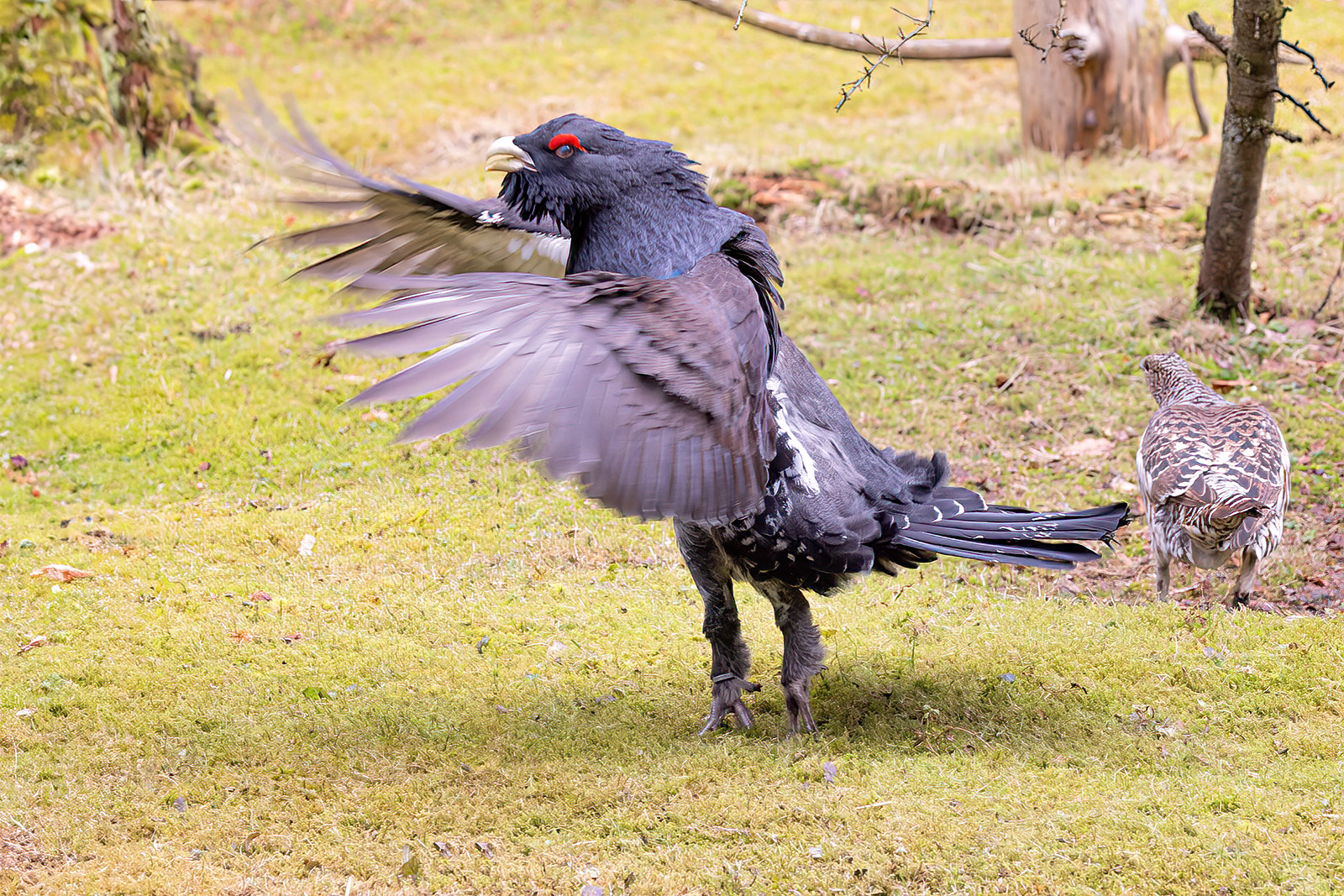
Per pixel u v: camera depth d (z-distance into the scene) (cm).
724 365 658
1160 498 1013
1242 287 1530
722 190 1955
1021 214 1867
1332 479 1237
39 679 934
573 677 977
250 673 965
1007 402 1446
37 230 1841
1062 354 1522
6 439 1416
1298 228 1761
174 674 955
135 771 821
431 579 1140
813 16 2950
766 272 801
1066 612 1065
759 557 804
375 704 922
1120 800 770
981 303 1655
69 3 1997
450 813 776
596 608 1088
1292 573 1118
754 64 2794
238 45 3009
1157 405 1405
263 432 1429
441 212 849
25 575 1115
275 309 1675
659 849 737
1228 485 969
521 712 917
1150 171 1958
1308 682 922
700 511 647
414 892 699
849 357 1546
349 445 1411
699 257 797
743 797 789
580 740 875
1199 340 1507
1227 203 1484
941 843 728
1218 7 2039
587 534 1222
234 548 1198
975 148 2164
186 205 1984
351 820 771
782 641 1040
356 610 1077
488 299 611
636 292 650
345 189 817
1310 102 2075
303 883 704
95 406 1477
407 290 643
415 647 1017
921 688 947
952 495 855
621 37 2997
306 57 2961
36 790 791
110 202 1939
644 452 621
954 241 1848
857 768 823
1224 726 876
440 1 3159
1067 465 1326
